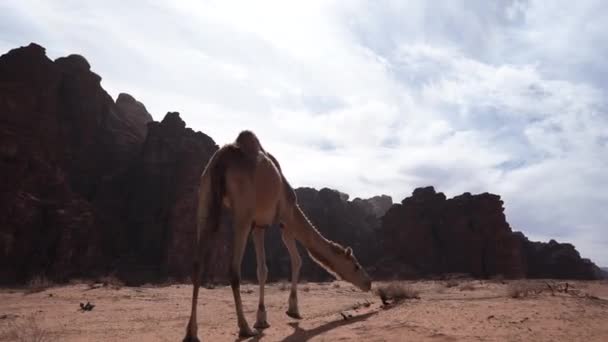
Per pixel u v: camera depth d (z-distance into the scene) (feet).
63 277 153.99
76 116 221.66
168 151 223.71
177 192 205.77
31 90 189.67
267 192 28.73
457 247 275.80
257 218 29.53
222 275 199.93
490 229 279.08
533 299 33.83
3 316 42.57
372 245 319.47
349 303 53.83
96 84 236.22
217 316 41.91
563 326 21.85
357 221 350.02
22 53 197.88
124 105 310.45
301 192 345.72
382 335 21.67
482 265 272.72
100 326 34.06
